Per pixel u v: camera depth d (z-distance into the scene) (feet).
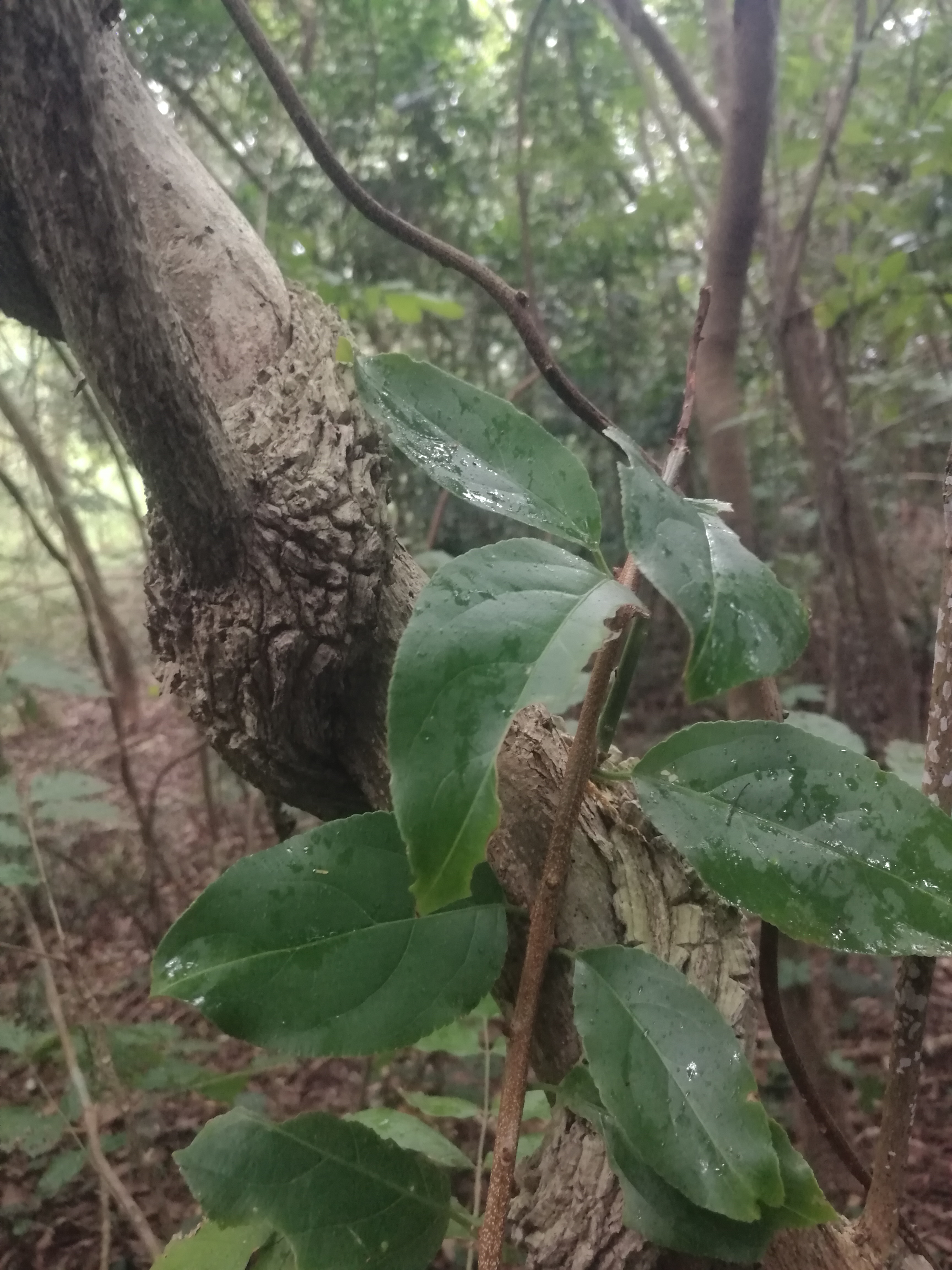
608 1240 1.03
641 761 0.97
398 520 5.49
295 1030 0.87
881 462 5.09
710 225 2.65
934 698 1.08
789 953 2.53
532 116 4.93
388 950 0.90
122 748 4.04
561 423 5.64
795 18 4.25
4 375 5.14
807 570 5.21
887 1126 1.13
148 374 1.10
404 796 0.70
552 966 1.11
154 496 1.23
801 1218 0.93
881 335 4.55
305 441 1.32
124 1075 2.90
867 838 0.90
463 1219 1.06
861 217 4.16
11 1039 2.74
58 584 6.15
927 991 1.09
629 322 5.72
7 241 1.25
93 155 0.98
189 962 0.86
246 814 4.87
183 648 1.37
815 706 5.13
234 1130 1.03
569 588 0.77
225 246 1.54
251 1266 1.21
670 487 0.80
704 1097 0.88
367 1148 1.05
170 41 4.19
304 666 1.30
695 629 0.70
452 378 0.99
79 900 4.51
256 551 1.26
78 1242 3.00
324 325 1.52
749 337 5.26
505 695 0.72
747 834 0.92
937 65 4.22
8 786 2.90
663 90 5.17
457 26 4.92
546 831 1.17
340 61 4.87
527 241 3.75
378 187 5.10
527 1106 1.66
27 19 0.89
